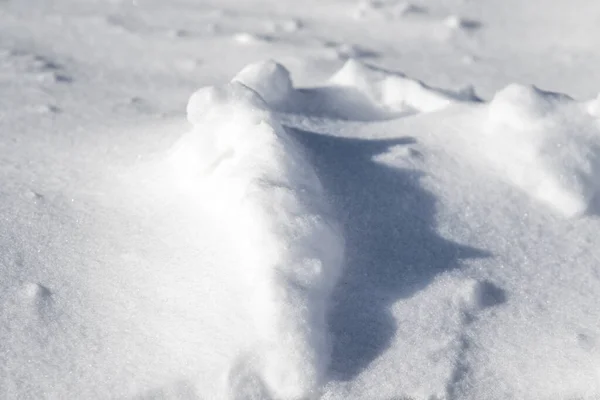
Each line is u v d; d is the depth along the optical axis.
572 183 2.00
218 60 2.72
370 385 1.80
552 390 1.80
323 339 1.82
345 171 2.00
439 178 2.01
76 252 1.94
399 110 2.21
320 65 2.68
